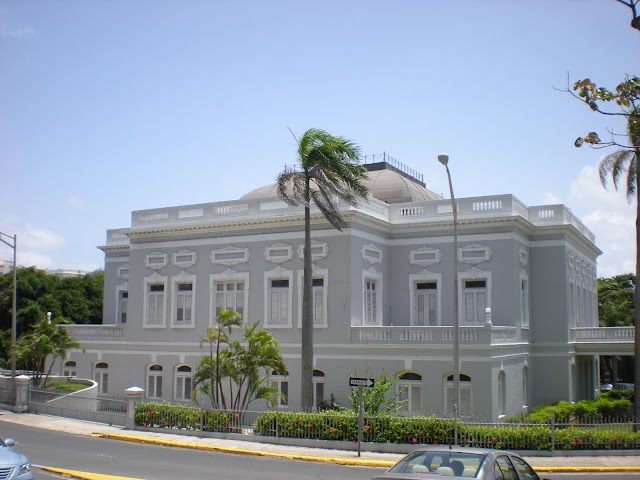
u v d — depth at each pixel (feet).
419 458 36.01
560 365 114.73
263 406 108.17
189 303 118.62
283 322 109.50
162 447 75.10
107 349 125.80
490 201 109.60
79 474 56.44
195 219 119.65
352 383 71.05
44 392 104.17
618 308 199.72
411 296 114.21
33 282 174.50
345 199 90.07
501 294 107.65
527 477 38.09
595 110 34.24
